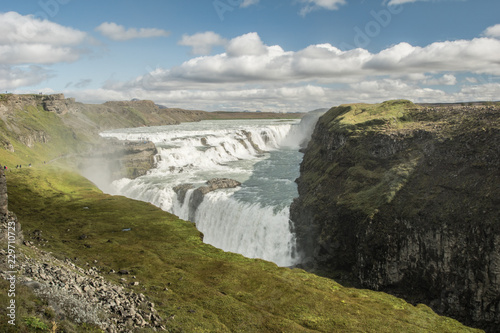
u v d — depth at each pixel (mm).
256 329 38281
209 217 112000
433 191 81000
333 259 86500
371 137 110125
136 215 87688
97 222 80812
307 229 93062
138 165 155125
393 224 78438
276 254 96062
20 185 108500
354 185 97062
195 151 176000
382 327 41781
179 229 78312
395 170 92562
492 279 64812
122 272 50156
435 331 42719
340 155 114375
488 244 66000
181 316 37594
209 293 46125
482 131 84188
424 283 73688
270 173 150375
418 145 97250
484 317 65500
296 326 39719
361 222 81938
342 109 167625
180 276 51594
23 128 183875
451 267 69875
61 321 23844
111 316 29781
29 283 26828
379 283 76750
